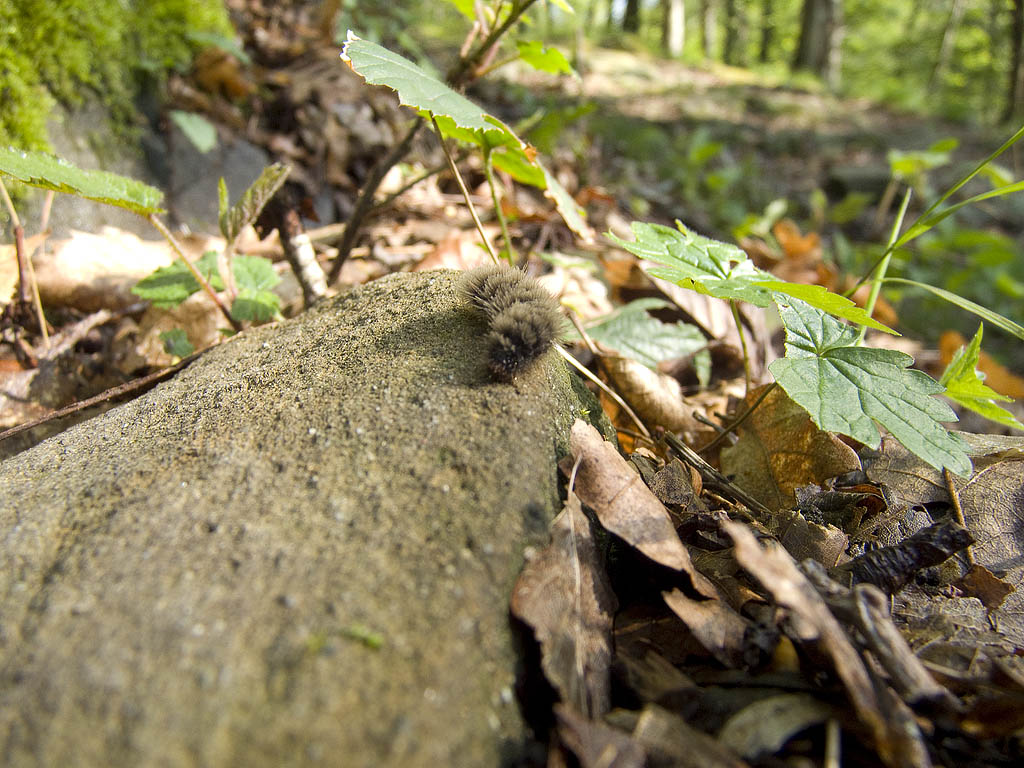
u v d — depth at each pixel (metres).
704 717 0.15
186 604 0.15
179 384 0.23
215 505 0.17
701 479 0.24
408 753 0.13
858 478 0.23
